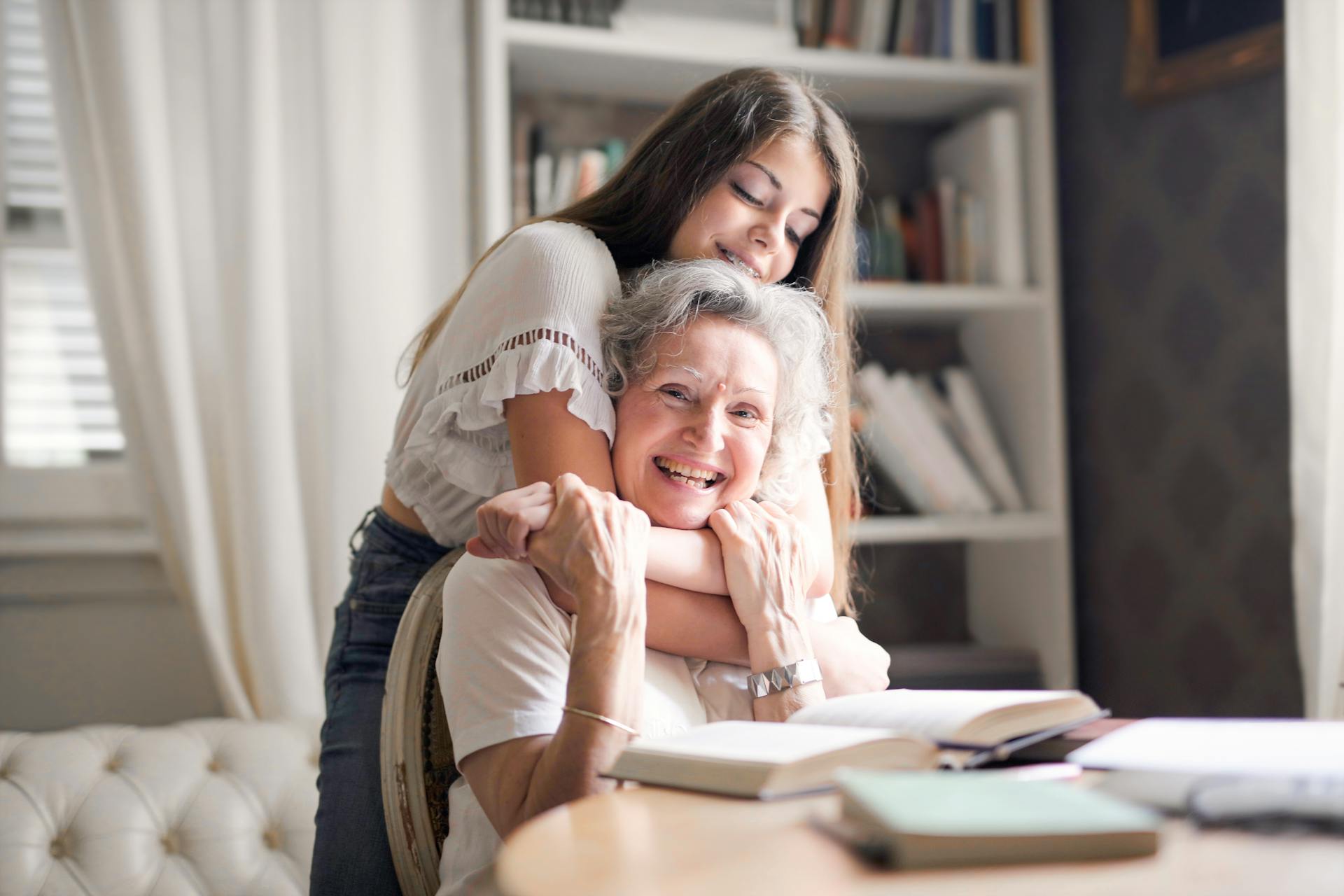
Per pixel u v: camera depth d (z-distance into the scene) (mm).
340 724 1447
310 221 2316
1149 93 2361
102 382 2455
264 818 1729
